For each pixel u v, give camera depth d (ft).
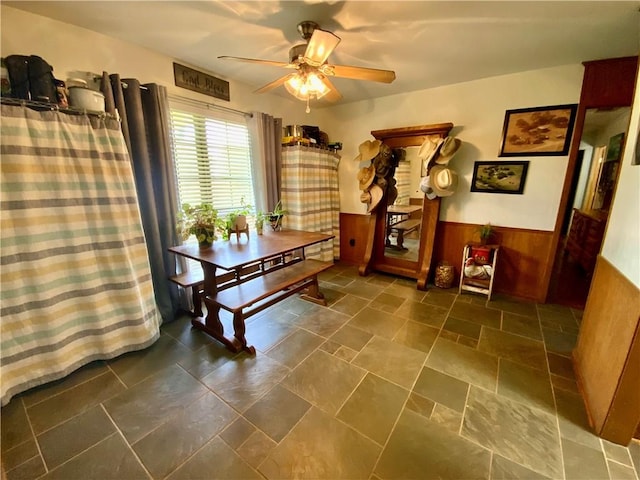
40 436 4.56
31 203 5.06
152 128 7.20
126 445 4.41
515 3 5.15
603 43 6.65
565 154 8.42
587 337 5.93
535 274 9.44
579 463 4.13
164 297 7.91
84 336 6.09
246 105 9.96
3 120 4.68
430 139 9.93
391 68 8.32
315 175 11.85
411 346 7.00
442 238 11.04
